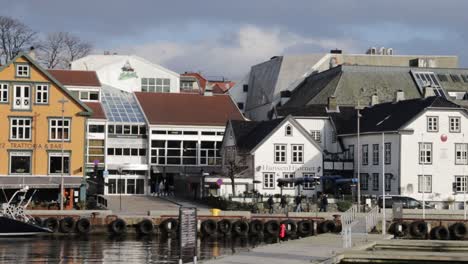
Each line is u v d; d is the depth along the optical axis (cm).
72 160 10838
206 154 13950
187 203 11825
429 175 12031
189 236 4903
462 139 12144
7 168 10675
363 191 12775
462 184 12106
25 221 8656
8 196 10619
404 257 6378
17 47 15238
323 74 17262
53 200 10762
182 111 14312
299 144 12450
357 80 16100
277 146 12388
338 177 11562
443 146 12075
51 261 6481
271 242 8675
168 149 13762
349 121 13662
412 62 18688
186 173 13688
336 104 14300
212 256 6988
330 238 7756
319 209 10800
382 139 11212
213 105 14712
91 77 14250
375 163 12500
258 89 19488
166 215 9344
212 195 11781
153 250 7456
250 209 10762
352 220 8744
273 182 12344
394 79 16338
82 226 9050
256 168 12281
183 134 13838
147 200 12262
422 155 12019
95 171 12606
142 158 13712
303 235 9394
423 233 9381
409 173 11950
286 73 18500
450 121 12125
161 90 17138
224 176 12288
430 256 6419
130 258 6738
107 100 14375
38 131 10800
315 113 13800
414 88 16225
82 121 10919
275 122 12606
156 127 13688
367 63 18938
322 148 12912
